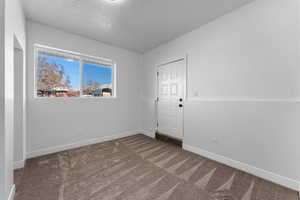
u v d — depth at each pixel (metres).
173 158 2.33
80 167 2.01
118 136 3.52
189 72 2.66
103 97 3.24
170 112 3.15
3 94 1.09
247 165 1.88
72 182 1.65
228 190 1.52
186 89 2.71
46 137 2.45
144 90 3.91
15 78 1.92
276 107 1.64
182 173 1.86
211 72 2.30
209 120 2.33
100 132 3.18
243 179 1.72
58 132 2.58
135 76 3.88
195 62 2.55
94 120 3.08
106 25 2.46
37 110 2.35
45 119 2.44
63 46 2.62
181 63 2.88
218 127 2.21
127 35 2.83
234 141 2.02
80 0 1.82
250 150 1.86
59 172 1.87
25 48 2.15
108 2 1.86
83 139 2.91
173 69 3.07
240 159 1.95
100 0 1.82
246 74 1.89
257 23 1.78
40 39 2.37
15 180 1.67
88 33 2.75
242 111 1.93
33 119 2.31
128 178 1.75
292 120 1.54
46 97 2.47
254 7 1.80
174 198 1.40
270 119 1.69
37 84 2.43
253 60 1.82
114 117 3.44
